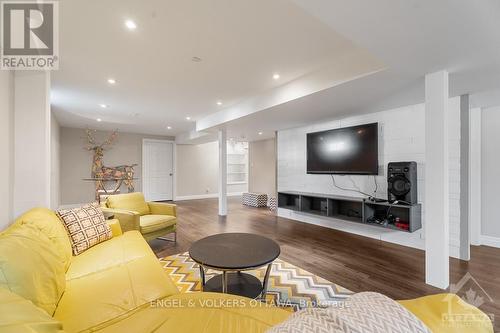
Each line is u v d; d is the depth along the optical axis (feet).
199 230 13.25
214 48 7.20
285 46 7.07
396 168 10.32
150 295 4.24
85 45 6.97
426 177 6.96
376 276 7.61
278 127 16.22
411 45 5.43
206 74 9.07
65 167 20.08
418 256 9.34
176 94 11.53
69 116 16.24
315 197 14.07
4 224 5.45
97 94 11.57
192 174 27.14
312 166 14.53
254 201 21.22
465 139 9.20
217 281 6.84
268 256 5.80
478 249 10.34
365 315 1.80
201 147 27.76
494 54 5.81
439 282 6.76
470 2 3.99
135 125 19.72
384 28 4.81
